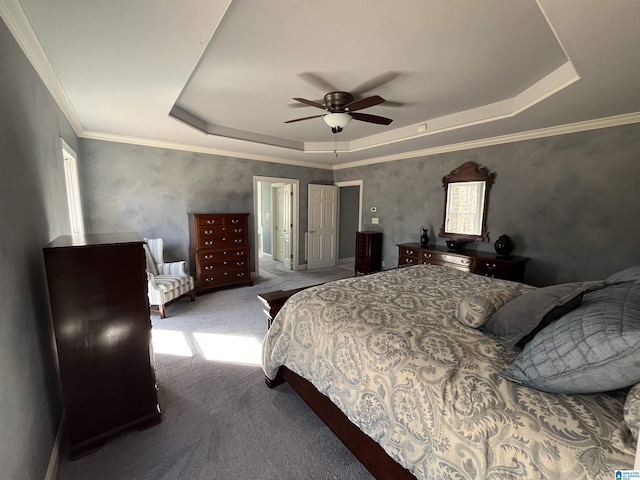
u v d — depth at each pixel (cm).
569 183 334
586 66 187
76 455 157
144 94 249
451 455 99
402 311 166
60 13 141
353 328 152
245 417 190
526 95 274
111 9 139
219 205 505
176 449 164
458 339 134
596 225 318
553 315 127
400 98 299
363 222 600
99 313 159
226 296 442
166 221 453
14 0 130
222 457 159
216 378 234
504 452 88
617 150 300
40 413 143
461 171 432
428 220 485
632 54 170
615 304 100
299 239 626
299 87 273
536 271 367
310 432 178
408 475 121
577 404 93
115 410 169
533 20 173
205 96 297
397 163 525
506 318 135
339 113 272
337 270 634
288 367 192
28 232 150
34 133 172
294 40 195
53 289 147
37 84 183
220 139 418
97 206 395
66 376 153
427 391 111
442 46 202
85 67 199
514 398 98
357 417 136
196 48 176
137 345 173
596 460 76
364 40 195
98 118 318
